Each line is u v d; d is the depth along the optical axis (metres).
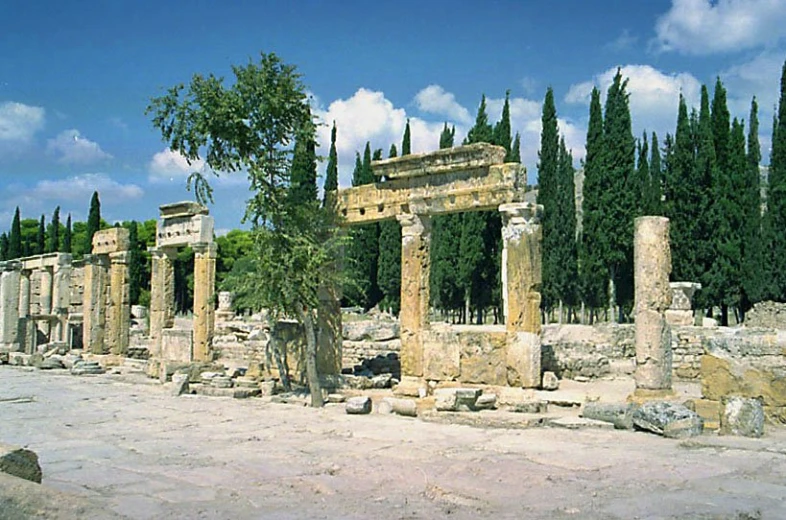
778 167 44.50
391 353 32.16
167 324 34.81
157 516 10.13
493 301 54.84
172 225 33.91
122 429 18.94
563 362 29.06
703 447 14.92
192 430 18.66
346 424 19.36
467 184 24.77
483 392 23.39
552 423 18.27
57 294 47.91
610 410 18.11
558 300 53.00
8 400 25.75
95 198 77.94
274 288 24.97
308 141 26.39
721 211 46.62
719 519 9.70
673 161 48.16
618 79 50.03
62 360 40.31
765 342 17.98
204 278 32.34
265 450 15.55
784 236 43.97
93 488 11.98
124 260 39.44
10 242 85.50
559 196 52.44
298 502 10.97
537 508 10.38
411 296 25.89
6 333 49.47
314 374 24.36
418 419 20.28
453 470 13.09
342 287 28.98
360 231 64.81
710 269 46.88
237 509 10.54
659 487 11.54
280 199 25.95
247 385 28.34
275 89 25.58
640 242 20.70
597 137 49.94
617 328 34.16
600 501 10.71
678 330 30.22
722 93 48.56
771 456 13.88
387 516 10.08
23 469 9.13
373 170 27.08
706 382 18.59
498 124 53.97
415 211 26.08
